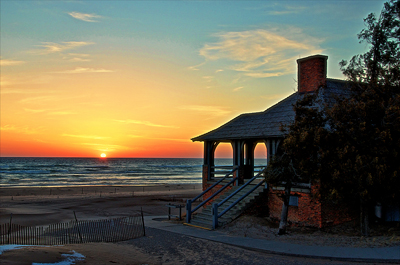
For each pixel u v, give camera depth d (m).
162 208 30.86
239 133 20.42
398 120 13.00
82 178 95.62
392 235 14.36
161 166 185.00
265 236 14.93
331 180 13.79
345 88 18.39
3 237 16.94
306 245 13.03
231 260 11.37
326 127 15.33
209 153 23.33
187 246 13.46
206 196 22.92
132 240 15.16
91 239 15.71
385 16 16.73
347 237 14.40
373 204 14.60
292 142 14.17
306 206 16.34
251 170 22.47
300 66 20.86
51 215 26.62
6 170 124.06
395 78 14.62
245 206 17.97
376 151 13.11
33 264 9.46
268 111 21.44
